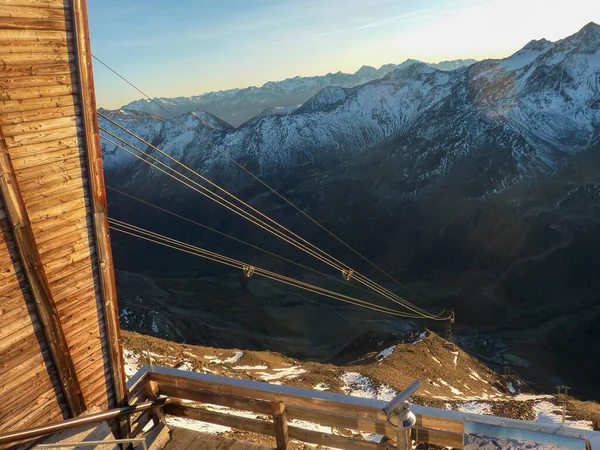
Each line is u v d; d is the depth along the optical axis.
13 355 3.87
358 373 30.95
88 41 4.11
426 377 33.69
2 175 3.58
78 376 4.39
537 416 23.91
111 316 4.66
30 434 3.76
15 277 3.82
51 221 4.04
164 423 5.29
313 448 8.41
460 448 3.84
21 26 3.61
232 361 34.91
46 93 3.86
